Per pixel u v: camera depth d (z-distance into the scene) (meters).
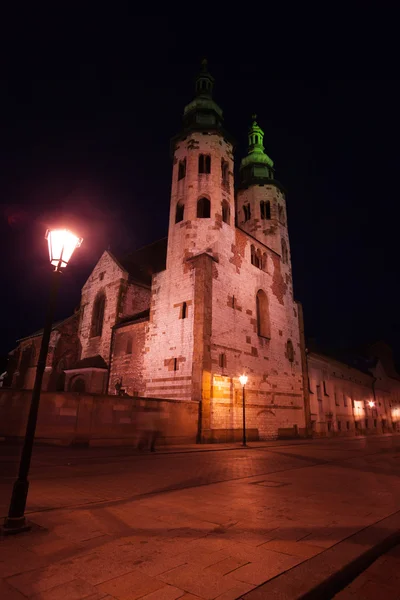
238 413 23.80
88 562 4.39
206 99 32.16
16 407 15.27
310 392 33.53
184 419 20.34
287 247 35.62
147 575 4.07
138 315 30.70
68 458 13.15
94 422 16.53
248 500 7.75
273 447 21.30
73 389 30.38
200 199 28.45
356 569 4.47
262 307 29.95
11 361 40.69
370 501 7.79
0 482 8.86
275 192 36.75
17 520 5.44
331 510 7.00
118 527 5.74
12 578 3.95
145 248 39.44
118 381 27.72
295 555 4.68
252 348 26.66
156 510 6.80
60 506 6.90
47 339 6.44
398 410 57.12
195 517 6.38
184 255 25.83
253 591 3.72
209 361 22.55
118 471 11.12
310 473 11.74
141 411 18.27
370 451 19.89
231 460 14.65
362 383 47.44
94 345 31.89
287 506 7.28
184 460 14.13
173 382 23.36
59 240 6.95
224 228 27.36
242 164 39.69
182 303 24.69
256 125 41.53
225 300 25.34
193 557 4.59
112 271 33.16
